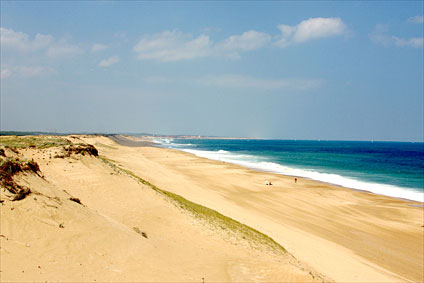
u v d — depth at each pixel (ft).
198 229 57.98
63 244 33.50
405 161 303.07
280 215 91.04
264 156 351.46
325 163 270.46
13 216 33.37
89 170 73.92
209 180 143.95
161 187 98.17
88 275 29.78
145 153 276.82
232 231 61.31
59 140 90.27
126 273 32.55
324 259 58.70
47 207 37.91
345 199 119.75
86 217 42.01
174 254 42.47
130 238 41.83
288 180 159.33
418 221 92.89
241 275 39.70
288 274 42.75
